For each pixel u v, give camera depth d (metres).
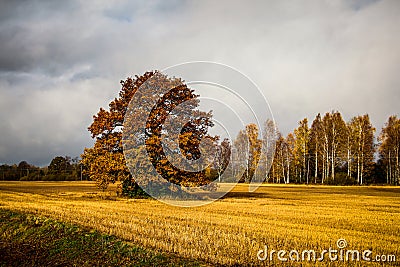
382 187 59.44
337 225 17.89
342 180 65.75
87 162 35.59
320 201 32.22
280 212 22.77
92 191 46.97
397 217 20.81
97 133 35.19
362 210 24.47
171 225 16.88
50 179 99.38
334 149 69.19
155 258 12.00
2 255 13.16
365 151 70.62
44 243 14.89
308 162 72.94
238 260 11.38
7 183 80.81
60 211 21.88
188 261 11.69
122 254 12.82
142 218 19.12
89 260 12.43
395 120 72.56
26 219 19.39
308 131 74.56
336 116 72.25
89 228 16.72
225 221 18.30
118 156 32.53
